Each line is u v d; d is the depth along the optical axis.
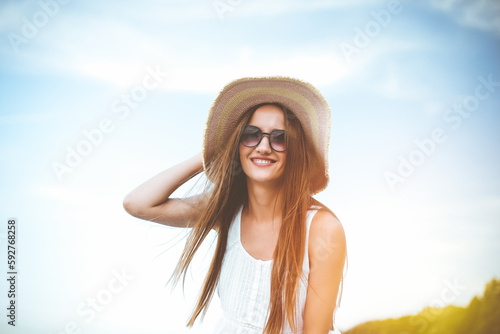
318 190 2.14
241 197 2.15
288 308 1.88
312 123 1.98
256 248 2.04
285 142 1.93
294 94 1.94
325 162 2.00
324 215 1.97
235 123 2.06
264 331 1.90
